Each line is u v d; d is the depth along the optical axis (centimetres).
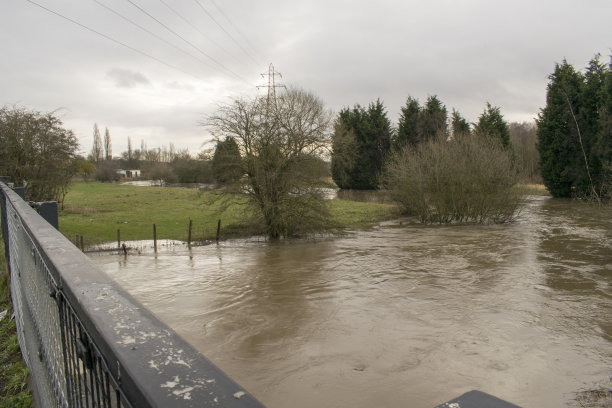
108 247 2116
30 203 541
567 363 798
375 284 1379
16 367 492
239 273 1600
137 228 2725
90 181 7681
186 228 2728
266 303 1214
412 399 698
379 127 5181
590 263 1562
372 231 2603
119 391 83
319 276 1519
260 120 2172
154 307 1195
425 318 1051
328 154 2345
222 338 966
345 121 5262
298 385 751
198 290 1366
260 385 755
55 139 2256
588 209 2545
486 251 1853
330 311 1129
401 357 846
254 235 2439
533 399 684
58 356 180
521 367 789
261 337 967
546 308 1089
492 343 894
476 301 1162
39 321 271
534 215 3031
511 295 1206
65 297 143
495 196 2719
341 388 738
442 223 2862
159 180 7719
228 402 63
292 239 2338
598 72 3750
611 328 949
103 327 94
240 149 2211
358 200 4403
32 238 250
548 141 4178
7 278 766
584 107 3772
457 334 945
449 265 1611
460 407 77
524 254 1756
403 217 3177
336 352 878
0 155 2127
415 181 2886
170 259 1881
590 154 3659
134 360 78
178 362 78
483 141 2862
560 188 4100
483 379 752
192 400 63
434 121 4703
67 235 2336
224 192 2247
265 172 2227
